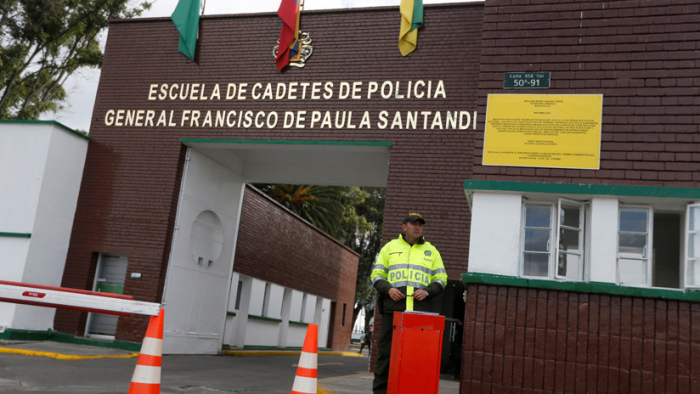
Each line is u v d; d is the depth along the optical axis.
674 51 7.60
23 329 14.66
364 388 10.13
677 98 7.46
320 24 15.25
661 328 6.80
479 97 8.07
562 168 7.59
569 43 7.95
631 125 7.52
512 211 7.63
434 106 14.13
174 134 15.82
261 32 15.71
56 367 10.45
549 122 7.76
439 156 13.88
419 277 6.59
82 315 15.59
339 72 14.87
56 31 27.38
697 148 7.27
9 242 14.78
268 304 23.61
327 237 29.78
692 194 7.12
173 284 15.69
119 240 15.64
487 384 7.09
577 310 7.07
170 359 14.33
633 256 7.38
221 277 18.16
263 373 13.11
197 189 16.53
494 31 8.23
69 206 15.87
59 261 15.60
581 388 6.86
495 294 7.33
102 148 16.30
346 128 14.52
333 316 31.64
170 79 16.16
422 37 14.53
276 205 23.28
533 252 7.62
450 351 15.12
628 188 7.31
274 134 14.98
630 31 7.79
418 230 6.74
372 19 14.96
